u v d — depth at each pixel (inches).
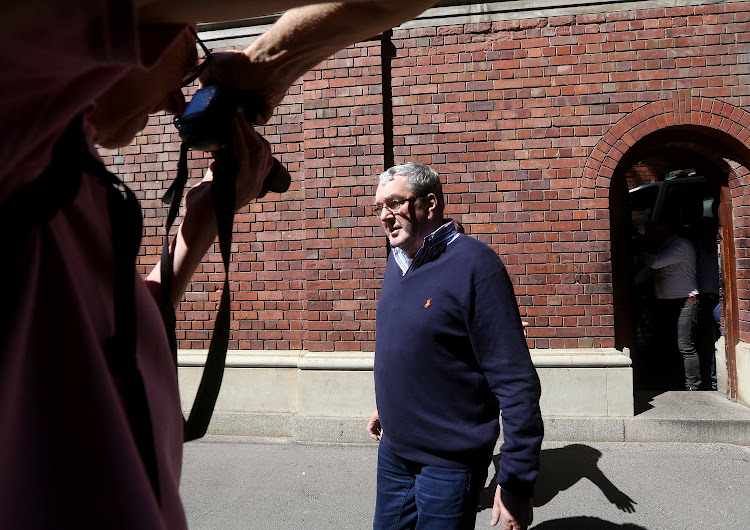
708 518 144.9
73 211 19.5
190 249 30.4
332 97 209.9
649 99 200.8
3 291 16.2
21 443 17.1
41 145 16.0
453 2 206.8
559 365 197.8
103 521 18.4
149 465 21.0
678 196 271.3
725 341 221.0
